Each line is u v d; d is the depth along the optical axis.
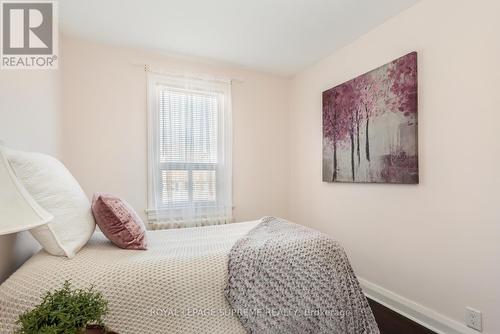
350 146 2.36
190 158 2.70
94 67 2.37
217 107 2.84
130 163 2.50
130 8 1.88
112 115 2.43
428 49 1.76
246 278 1.24
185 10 1.91
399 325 1.77
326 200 2.72
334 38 2.32
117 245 1.34
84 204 1.32
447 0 1.65
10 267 1.19
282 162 3.25
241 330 1.18
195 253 1.31
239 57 2.71
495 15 1.43
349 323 1.34
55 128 2.04
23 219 0.59
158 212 2.57
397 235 1.98
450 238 1.64
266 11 1.93
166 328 1.06
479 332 1.49
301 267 1.35
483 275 1.48
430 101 1.75
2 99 1.16
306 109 3.02
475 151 1.52
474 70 1.52
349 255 2.42
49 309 0.72
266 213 3.15
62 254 1.13
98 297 0.81
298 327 1.24
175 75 2.66
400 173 1.91
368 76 2.17
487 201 1.47
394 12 1.95
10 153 1.06
